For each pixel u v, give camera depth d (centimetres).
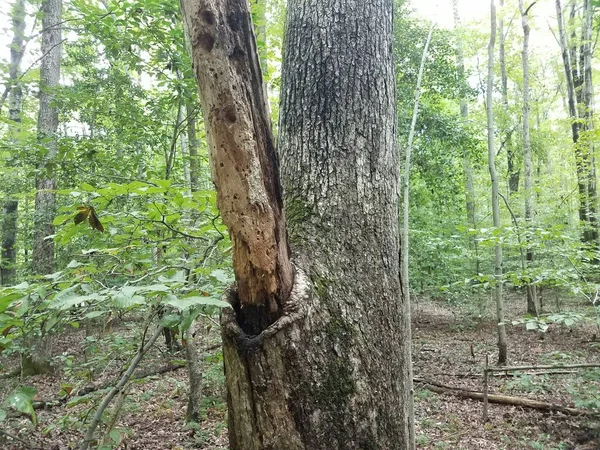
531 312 1082
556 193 1206
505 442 429
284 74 224
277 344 145
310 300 155
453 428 469
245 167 144
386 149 206
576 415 472
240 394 148
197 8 137
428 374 674
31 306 171
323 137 199
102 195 189
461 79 991
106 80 649
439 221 1042
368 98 206
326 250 175
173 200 198
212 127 143
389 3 232
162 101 544
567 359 695
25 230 1053
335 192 189
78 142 446
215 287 197
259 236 146
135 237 216
